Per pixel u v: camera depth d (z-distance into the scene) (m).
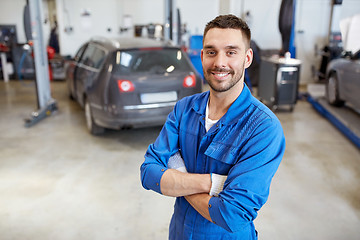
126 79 3.78
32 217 2.67
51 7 9.61
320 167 3.63
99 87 3.98
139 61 3.98
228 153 1.05
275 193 3.05
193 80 4.04
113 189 3.12
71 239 2.40
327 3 8.03
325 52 8.00
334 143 4.38
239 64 1.02
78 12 8.39
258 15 8.11
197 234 1.17
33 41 5.14
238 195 0.97
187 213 1.19
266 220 2.63
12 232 2.47
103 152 3.98
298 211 2.76
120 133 4.63
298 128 4.99
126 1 8.36
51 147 4.12
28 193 3.04
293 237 2.42
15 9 8.85
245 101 1.08
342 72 5.20
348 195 3.03
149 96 3.86
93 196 2.99
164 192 1.13
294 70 5.60
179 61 4.15
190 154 1.18
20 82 8.34
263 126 1.03
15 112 5.70
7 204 2.85
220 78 1.03
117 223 2.59
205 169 1.13
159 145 1.22
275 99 5.72
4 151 4.00
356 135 4.14
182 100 1.24
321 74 8.20
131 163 3.68
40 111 5.27
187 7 8.23
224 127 1.08
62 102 6.35
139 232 2.48
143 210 2.78
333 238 2.42
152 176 1.15
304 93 6.91
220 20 1.01
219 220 1.00
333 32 8.04
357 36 5.58
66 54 8.64
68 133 4.64
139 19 8.49
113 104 3.83
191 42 6.11
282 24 5.45
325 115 5.52
